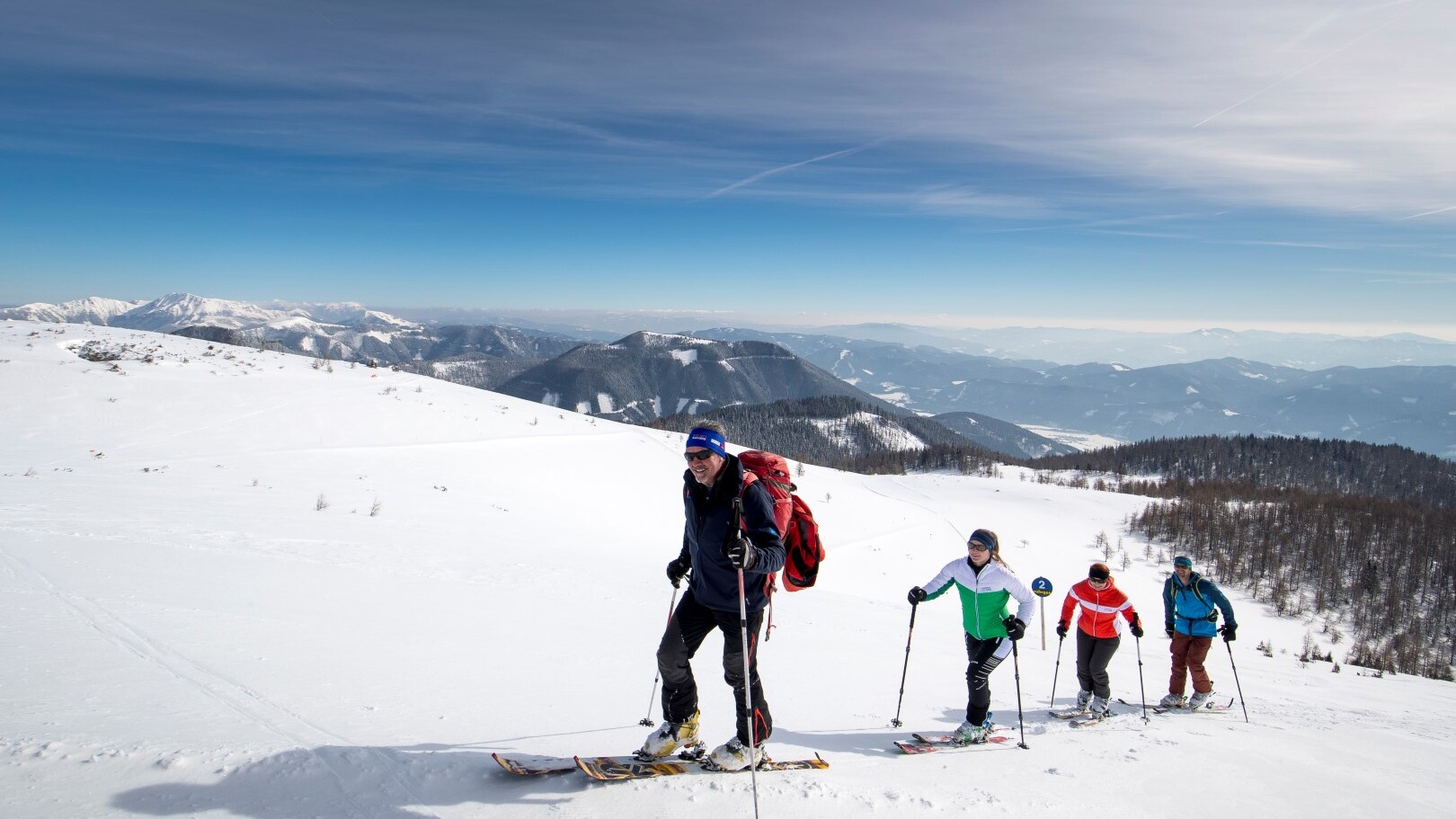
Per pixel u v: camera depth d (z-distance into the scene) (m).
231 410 28.34
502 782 3.48
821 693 7.27
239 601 7.17
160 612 6.15
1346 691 14.42
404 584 10.00
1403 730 8.71
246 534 12.62
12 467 18.08
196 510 14.82
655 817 3.22
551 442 36.94
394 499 21.94
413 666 5.67
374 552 12.74
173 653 5.00
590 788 3.49
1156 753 5.64
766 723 4.01
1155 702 9.85
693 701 4.03
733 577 3.80
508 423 38.56
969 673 6.00
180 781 3.00
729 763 3.90
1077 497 91.00
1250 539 89.88
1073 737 6.30
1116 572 58.75
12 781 2.82
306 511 17.31
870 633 12.55
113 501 14.51
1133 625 7.95
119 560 8.49
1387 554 94.44
